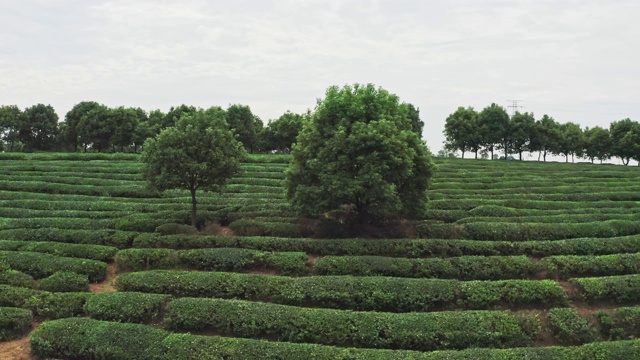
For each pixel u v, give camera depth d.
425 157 25.95
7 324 16.36
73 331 15.29
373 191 23.28
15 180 41.81
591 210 32.50
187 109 76.31
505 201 33.62
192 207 29.81
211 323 16.28
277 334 15.98
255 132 83.44
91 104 81.44
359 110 24.69
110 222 27.97
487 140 80.56
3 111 79.94
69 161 53.03
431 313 16.33
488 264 20.97
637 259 21.30
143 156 27.00
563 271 20.94
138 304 17.19
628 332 16.17
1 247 23.70
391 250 22.95
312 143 25.27
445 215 30.09
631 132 75.56
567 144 83.31
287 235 26.11
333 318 15.99
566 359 13.79
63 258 21.69
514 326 15.70
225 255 21.84
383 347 15.34
